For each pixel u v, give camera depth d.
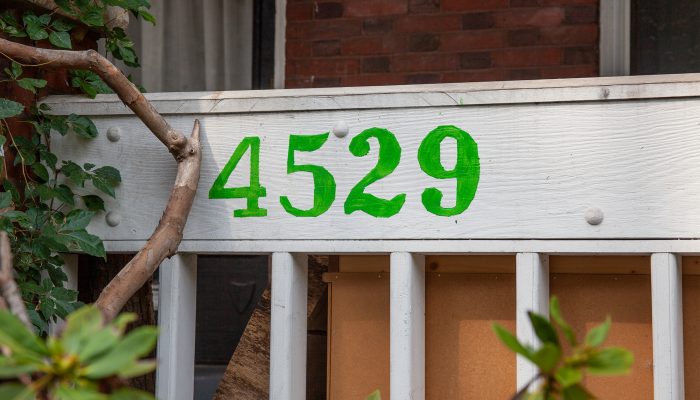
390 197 2.07
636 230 1.93
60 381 0.66
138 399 0.66
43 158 2.28
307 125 2.14
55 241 2.14
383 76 4.21
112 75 2.08
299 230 2.13
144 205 2.27
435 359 2.16
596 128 1.97
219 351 4.24
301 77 4.31
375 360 2.24
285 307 2.13
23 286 2.12
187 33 4.36
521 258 1.99
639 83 1.94
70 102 2.32
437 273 2.18
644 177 1.94
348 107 2.11
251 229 2.16
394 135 2.08
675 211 1.91
